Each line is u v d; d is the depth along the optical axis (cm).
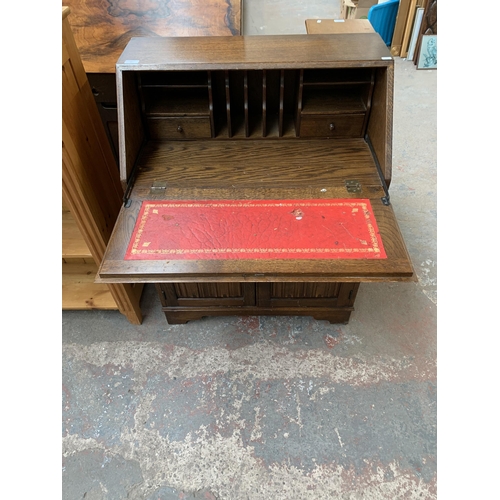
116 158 228
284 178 160
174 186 158
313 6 548
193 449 166
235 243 138
